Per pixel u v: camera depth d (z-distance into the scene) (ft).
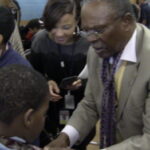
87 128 4.48
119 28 3.26
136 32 3.55
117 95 3.73
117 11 3.18
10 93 2.64
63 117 6.04
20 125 2.72
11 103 2.64
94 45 3.38
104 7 3.16
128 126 3.78
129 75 3.57
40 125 2.89
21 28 9.69
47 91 2.92
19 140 2.75
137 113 3.64
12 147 2.66
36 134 2.89
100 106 4.05
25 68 2.91
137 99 3.55
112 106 3.78
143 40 3.57
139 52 3.51
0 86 2.67
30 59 6.17
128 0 3.33
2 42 4.36
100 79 3.95
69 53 5.77
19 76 2.75
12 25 4.51
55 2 5.37
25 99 2.67
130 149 3.51
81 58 5.72
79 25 5.61
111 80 3.72
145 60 3.47
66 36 5.53
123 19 3.27
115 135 3.92
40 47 5.93
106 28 3.20
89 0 3.30
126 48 3.53
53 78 6.04
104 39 3.27
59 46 5.77
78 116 4.48
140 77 3.49
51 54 5.84
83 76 5.57
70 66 5.83
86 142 5.94
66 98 5.92
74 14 5.43
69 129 4.36
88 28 3.27
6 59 4.44
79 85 5.55
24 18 15.94
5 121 2.68
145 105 3.54
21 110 2.67
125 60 3.57
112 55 3.58
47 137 5.82
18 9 7.22
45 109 2.90
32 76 2.81
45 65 5.99
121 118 3.80
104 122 3.92
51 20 5.38
